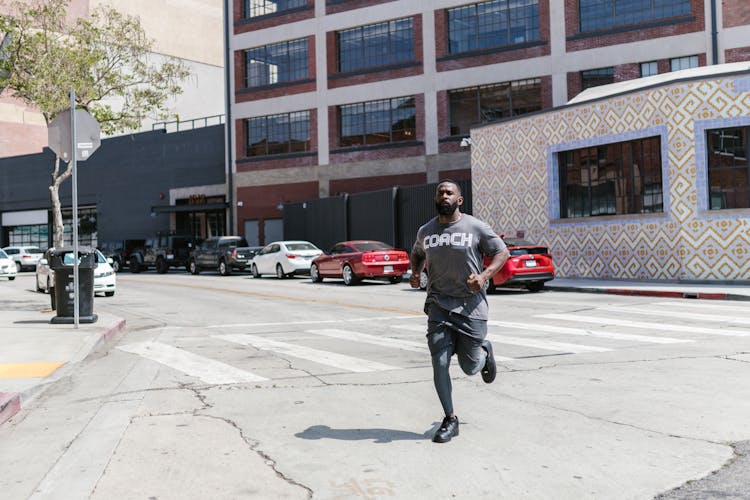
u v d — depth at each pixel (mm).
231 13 40656
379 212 31078
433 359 5250
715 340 9789
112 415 6211
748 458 4602
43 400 7047
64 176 17469
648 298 16547
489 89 32312
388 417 5930
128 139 47781
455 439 5211
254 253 33344
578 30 30047
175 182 45469
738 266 18484
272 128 39594
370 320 13641
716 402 6145
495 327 11766
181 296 20938
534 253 18672
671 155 19344
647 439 5094
